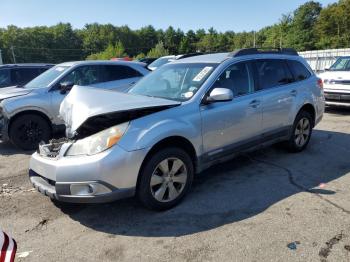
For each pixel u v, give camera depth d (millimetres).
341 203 4094
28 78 10305
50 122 7230
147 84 5094
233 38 118375
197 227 3652
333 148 6398
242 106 4762
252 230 3551
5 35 112062
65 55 124500
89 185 3521
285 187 4617
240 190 4562
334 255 3100
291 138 5875
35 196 4582
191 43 126938
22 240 3531
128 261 3133
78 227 3756
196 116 4215
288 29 85062
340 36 71688
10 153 6859
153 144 3746
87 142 3639
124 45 132375
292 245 3266
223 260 3086
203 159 4371
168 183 4016
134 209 4109
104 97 3984
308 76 6199
